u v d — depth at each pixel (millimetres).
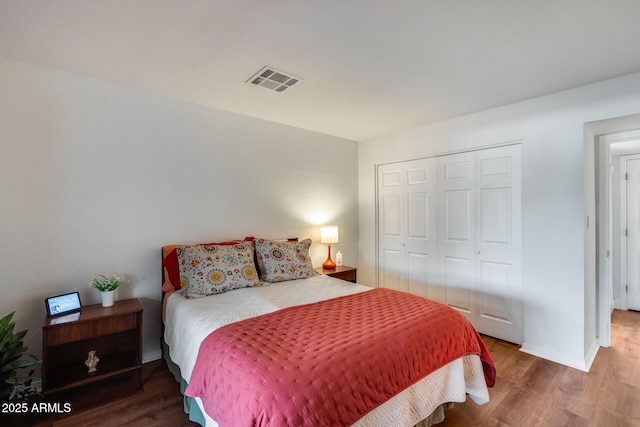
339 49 1861
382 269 3982
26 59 1989
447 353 1682
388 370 1382
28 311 2051
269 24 1605
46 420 1793
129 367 2107
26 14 1507
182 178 2717
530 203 2658
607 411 1887
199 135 2811
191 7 1462
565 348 2475
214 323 1740
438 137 3318
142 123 2504
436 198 3408
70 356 2152
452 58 1964
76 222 2225
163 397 2031
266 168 3277
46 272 2115
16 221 2012
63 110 2168
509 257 2855
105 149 2338
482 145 2967
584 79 2262
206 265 2377
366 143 4133
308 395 1127
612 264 3738
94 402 1962
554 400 1998
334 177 3928
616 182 3709
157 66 2084
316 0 1412
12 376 1629
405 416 1435
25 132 2037
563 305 2482
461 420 1811
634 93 2156
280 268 2748
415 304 2014
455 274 3252
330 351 1354
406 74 2191
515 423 1783
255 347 1401
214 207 2908
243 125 3100
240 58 1972
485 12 1506
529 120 2658
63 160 2172
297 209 3551
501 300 2910
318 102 2742
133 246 2471
